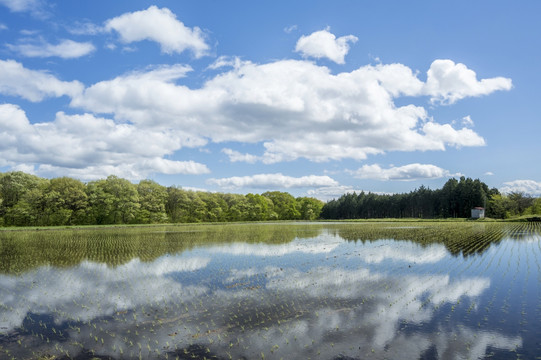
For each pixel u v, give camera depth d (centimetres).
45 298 2117
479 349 1287
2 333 1570
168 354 1305
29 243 5144
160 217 11906
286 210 17625
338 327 1533
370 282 2381
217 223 12594
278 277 2612
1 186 9862
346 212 19062
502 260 3203
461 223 9769
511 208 13800
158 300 2028
